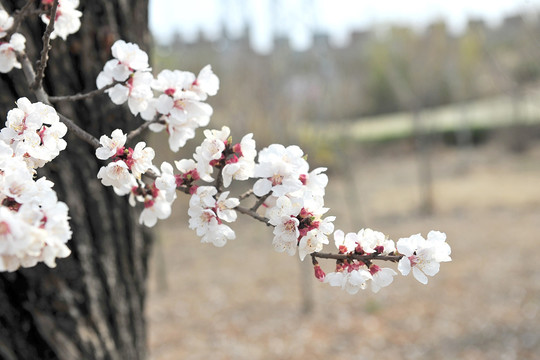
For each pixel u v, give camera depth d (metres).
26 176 1.00
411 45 15.80
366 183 18.06
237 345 6.47
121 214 2.31
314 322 7.07
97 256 2.24
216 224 1.26
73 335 2.18
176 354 6.30
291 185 1.21
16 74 1.93
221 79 12.36
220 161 1.30
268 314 7.37
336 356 6.09
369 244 1.25
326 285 8.42
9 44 1.52
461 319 6.74
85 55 2.09
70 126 1.29
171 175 1.29
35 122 1.21
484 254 9.18
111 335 2.31
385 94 29.44
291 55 10.73
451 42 17.11
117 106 2.15
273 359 6.10
